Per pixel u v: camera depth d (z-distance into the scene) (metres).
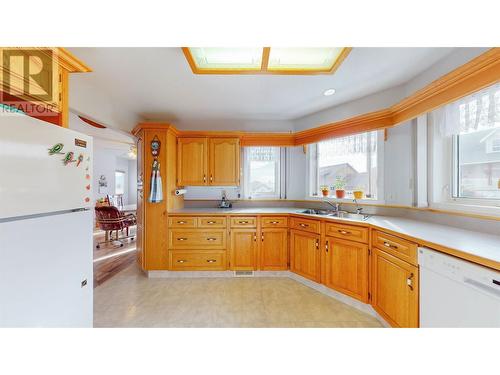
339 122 2.50
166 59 1.71
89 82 2.10
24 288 0.86
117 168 7.58
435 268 1.21
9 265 0.81
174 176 2.89
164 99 2.52
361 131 2.35
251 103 2.63
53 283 0.98
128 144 5.07
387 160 2.31
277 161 3.41
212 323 1.79
